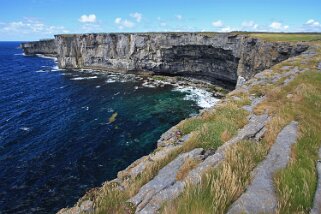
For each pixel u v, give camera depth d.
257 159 8.85
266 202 6.56
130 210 7.00
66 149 37.12
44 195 27.17
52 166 32.66
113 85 79.19
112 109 55.53
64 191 27.70
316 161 8.90
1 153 36.38
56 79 91.12
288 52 43.41
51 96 68.12
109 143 38.69
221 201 6.34
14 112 55.03
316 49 37.47
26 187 28.55
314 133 11.03
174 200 6.82
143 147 37.16
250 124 12.66
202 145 10.76
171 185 8.05
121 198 7.77
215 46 69.06
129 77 90.56
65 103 61.19
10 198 26.80
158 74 90.25
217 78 76.50
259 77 23.92
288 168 7.88
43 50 191.88
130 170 10.48
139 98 64.44
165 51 82.81
